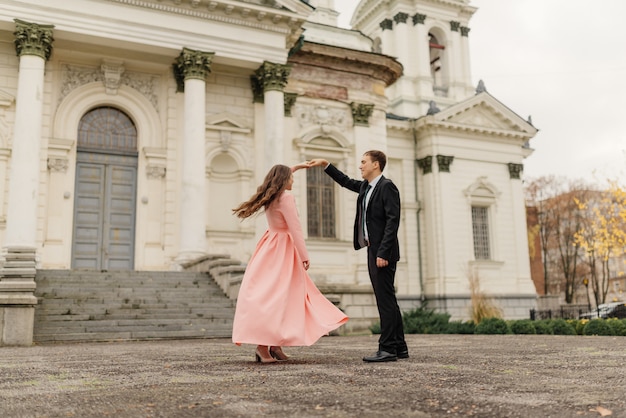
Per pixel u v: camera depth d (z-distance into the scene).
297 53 25.17
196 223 20.28
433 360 5.77
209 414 2.98
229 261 17.47
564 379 4.19
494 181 34.50
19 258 16.30
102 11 19.97
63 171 20.56
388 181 5.62
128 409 3.18
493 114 34.81
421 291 32.50
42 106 18.92
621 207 27.70
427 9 38.25
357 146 25.78
